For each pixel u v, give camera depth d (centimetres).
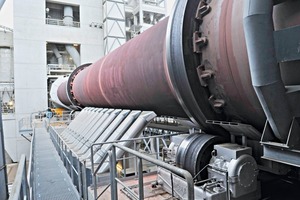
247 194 214
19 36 1730
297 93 155
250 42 146
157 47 313
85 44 1947
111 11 1914
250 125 211
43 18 1803
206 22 225
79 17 1981
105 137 445
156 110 411
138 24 2131
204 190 211
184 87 240
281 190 258
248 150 212
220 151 222
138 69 367
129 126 423
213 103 234
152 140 568
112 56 523
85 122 675
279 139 172
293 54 138
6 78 1942
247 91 194
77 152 498
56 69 1909
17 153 1731
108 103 620
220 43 207
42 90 1792
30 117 1712
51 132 866
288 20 154
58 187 403
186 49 231
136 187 320
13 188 154
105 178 372
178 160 261
